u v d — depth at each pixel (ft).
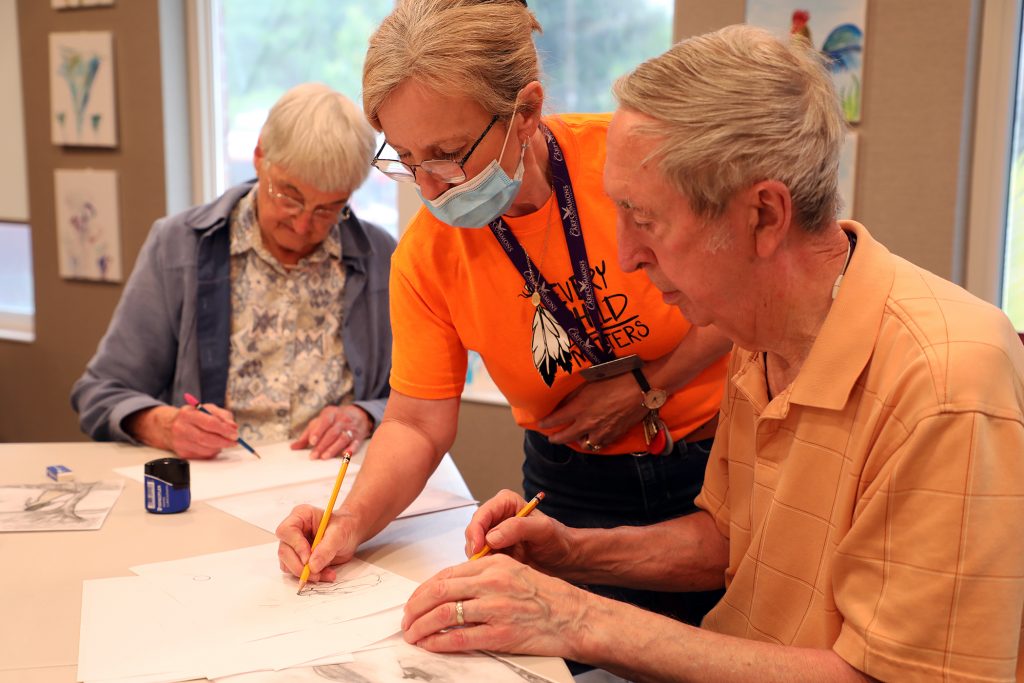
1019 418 3.17
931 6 8.22
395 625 3.81
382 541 4.81
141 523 5.06
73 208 13.42
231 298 7.30
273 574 4.31
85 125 13.08
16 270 14.94
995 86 8.38
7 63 13.96
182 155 12.98
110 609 3.89
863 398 3.58
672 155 3.30
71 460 6.31
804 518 3.80
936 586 3.18
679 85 3.34
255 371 7.33
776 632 3.95
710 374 5.60
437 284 5.02
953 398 3.17
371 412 7.12
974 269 8.72
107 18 12.82
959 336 3.29
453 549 4.69
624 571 4.59
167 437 6.49
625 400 5.27
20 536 4.82
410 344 5.18
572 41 10.90
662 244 3.51
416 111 4.07
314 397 7.39
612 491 5.68
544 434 5.86
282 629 3.73
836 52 8.62
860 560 3.43
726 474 4.65
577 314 5.08
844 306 3.59
